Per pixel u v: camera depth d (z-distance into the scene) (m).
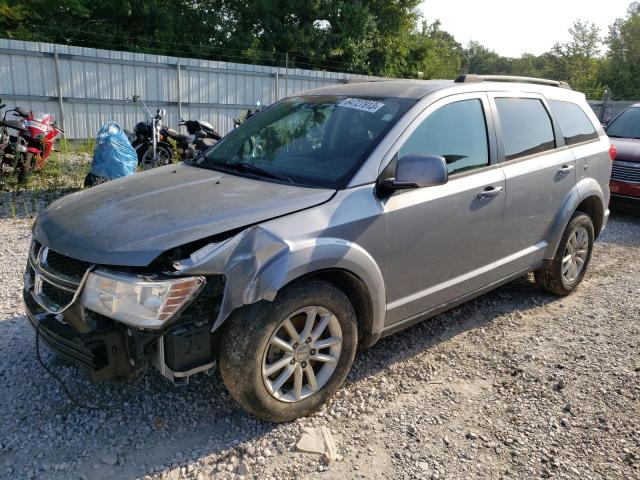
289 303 2.95
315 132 3.85
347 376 3.73
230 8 24.41
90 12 20.09
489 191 3.99
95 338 2.72
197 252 2.77
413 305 3.68
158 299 2.65
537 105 4.71
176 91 15.45
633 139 9.26
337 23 23.53
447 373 3.85
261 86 16.91
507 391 3.65
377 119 3.68
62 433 3.04
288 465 2.88
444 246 3.76
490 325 4.61
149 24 22.45
